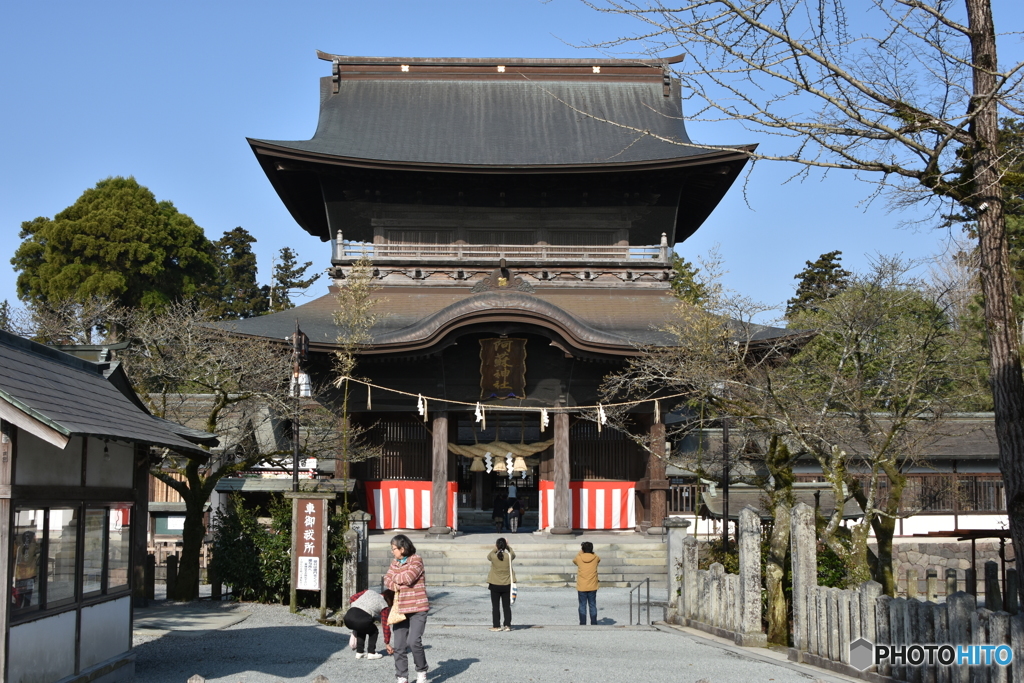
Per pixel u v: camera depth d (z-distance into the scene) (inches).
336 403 1497.3
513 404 1492.4
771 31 378.3
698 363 1037.8
